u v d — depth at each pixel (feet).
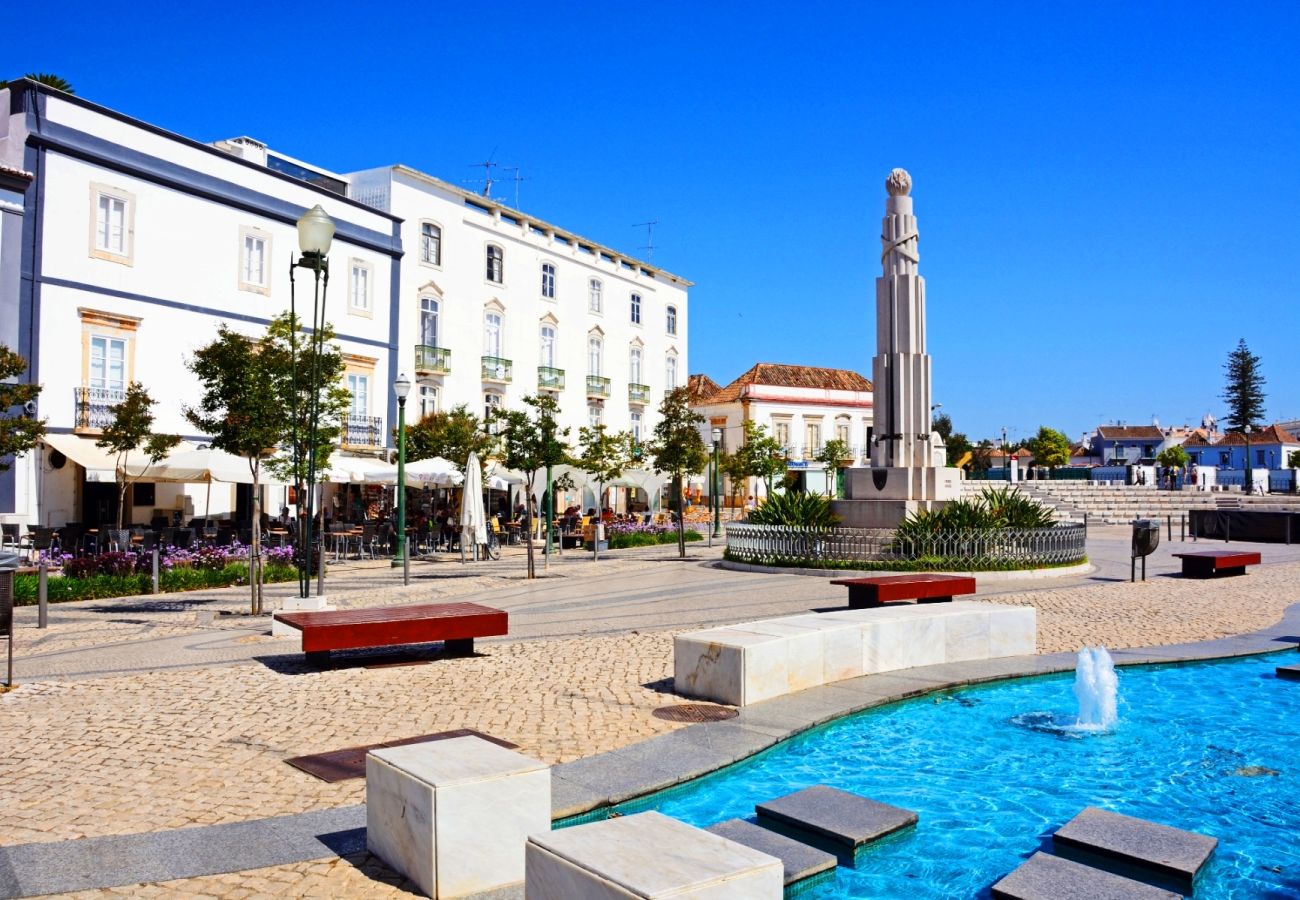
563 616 44.88
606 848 11.66
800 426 206.18
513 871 14.55
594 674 29.94
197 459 74.28
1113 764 21.97
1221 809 19.17
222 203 94.32
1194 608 45.80
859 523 68.80
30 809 17.44
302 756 20.76
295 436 48.03
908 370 70.28
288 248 101.50
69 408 80.53
